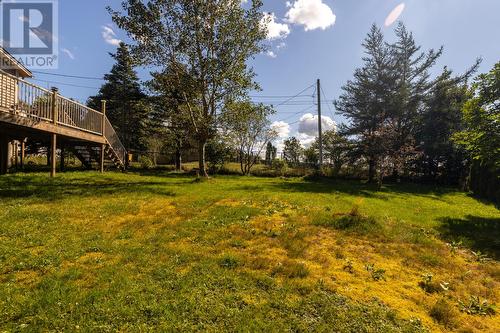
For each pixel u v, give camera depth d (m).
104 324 3.19
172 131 24.70
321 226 7.13
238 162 31.91
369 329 3.36
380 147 18.25
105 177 13.95
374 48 25.25
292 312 3.59
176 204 8.75
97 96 36.44
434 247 6.34
